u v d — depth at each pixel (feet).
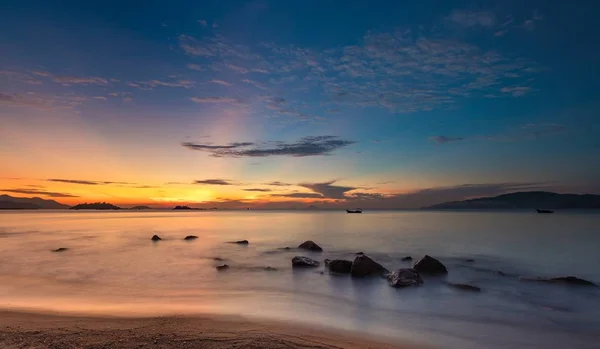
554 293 51.85
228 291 52.70
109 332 31.55
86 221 309.22
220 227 222.07
